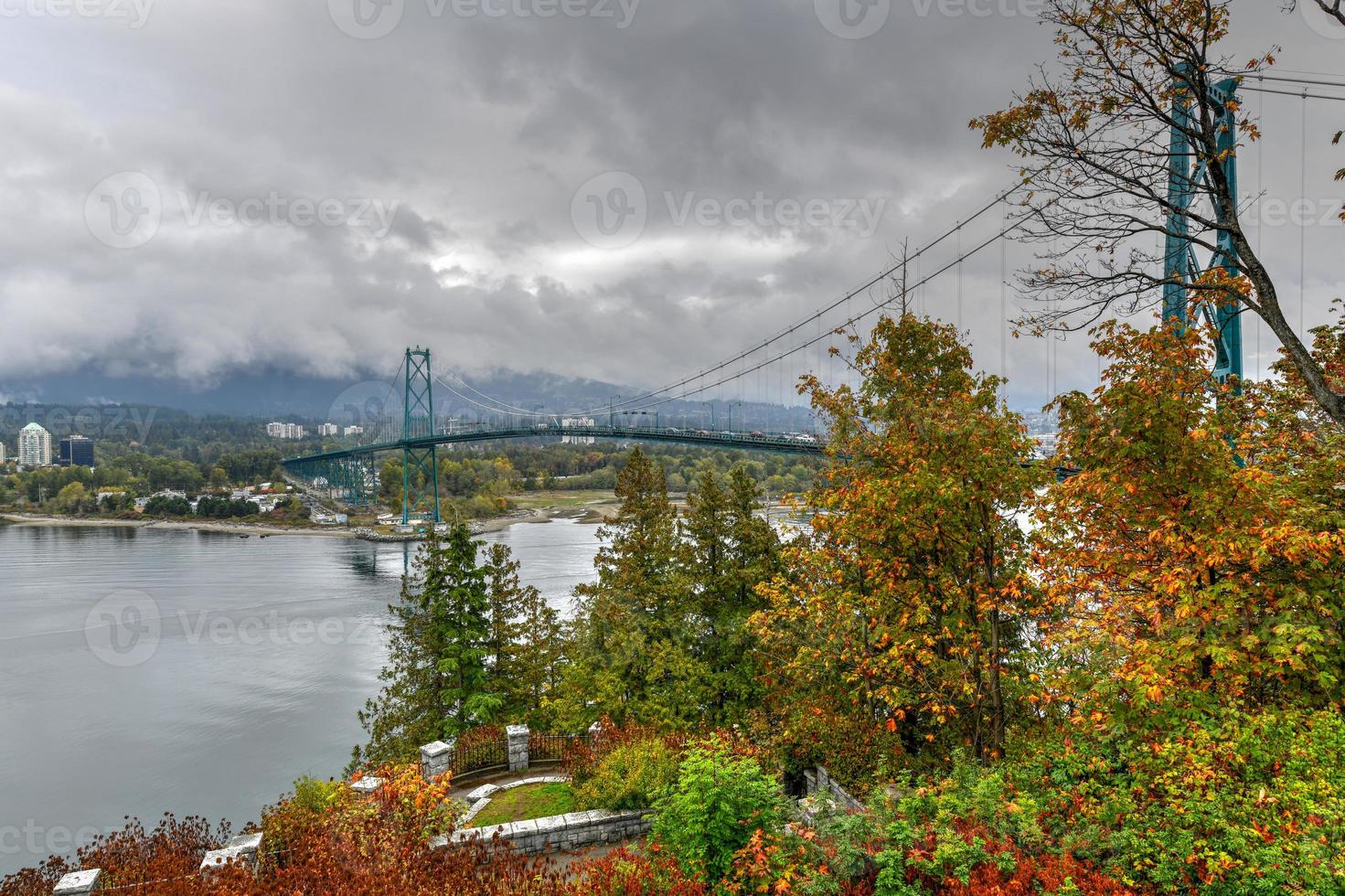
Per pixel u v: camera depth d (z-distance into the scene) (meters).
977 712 11.76
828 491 12.80
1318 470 8.76
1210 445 7.96
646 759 13.20
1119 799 7.42
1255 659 7.50
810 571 14.93
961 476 10.73
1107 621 8.57
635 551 22.34
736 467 20.58
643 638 19.92
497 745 16.50
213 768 29.39
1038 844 7.34
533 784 15.27
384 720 21.67
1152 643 7.81
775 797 8.50
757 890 7.45
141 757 30.34
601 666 21.45
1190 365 8.66
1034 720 11.84
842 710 14.40
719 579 19.78
